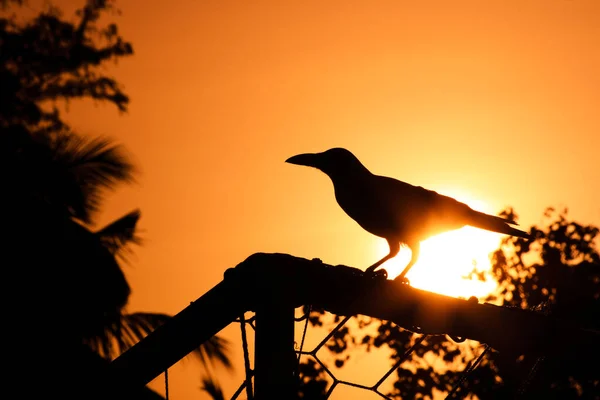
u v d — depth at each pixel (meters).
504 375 9.81
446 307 4.82
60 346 17.05
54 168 19.92
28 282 18.06
